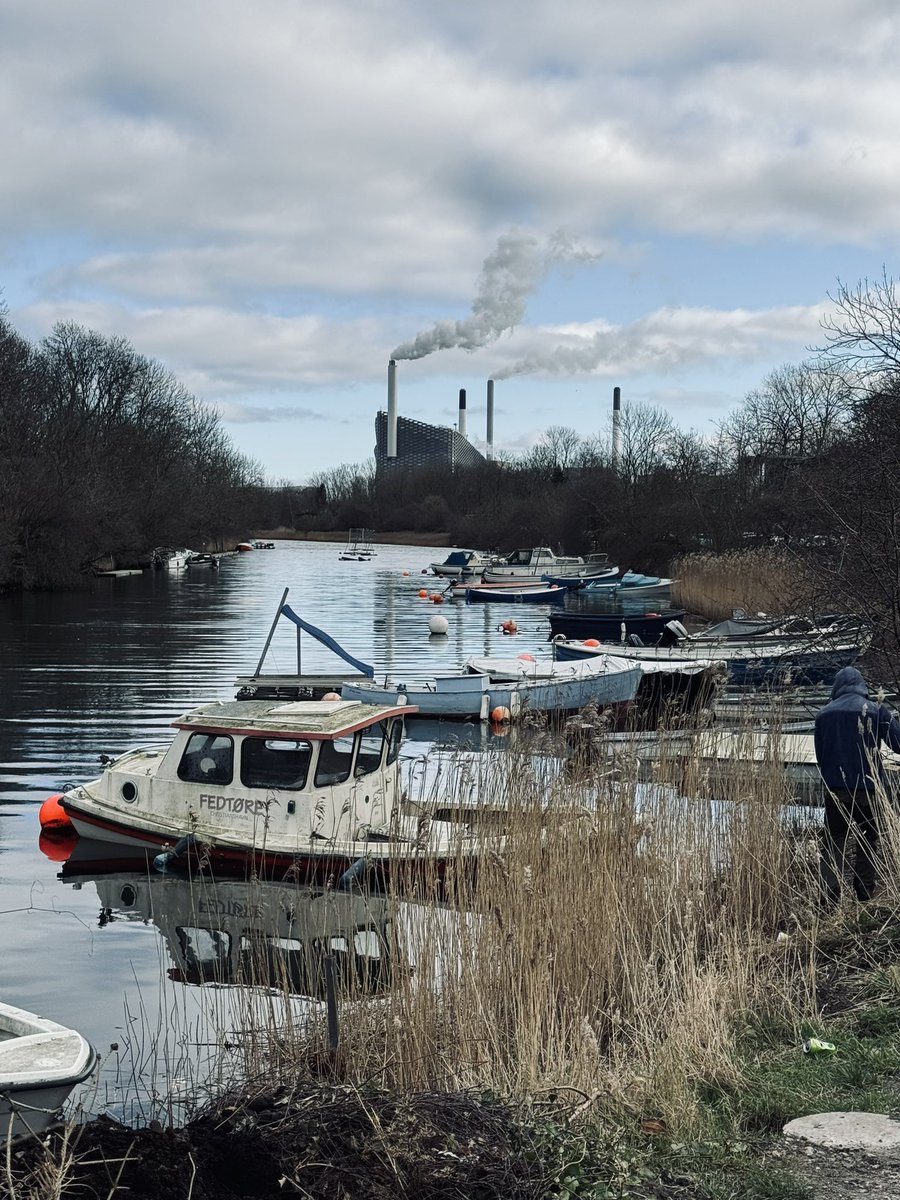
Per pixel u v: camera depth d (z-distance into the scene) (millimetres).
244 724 13445
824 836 9867
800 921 8562
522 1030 6559
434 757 18656
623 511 73312
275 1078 6145
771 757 11461
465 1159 4891
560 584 63031
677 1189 4727
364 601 56469
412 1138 5012
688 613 44719
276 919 11438
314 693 23484
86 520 60031
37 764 18672
